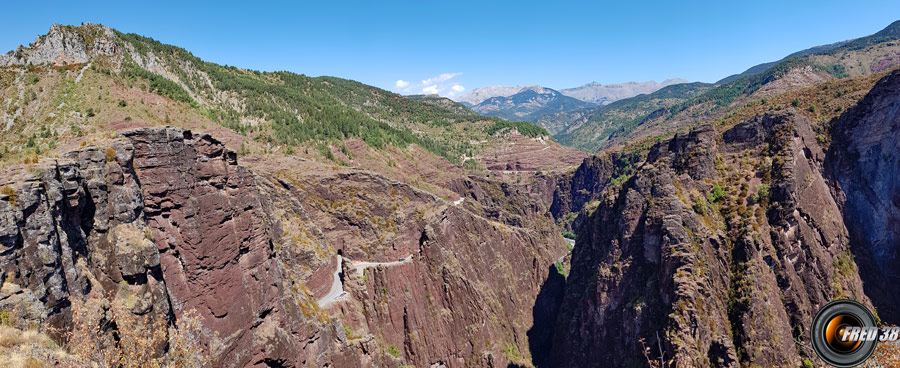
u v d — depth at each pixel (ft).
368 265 285.64
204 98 483.92
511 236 433.89
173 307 149.07
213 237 161.89
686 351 235.81
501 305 357.61
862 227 305.12
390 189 343.05
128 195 137.08
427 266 306.35
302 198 292.81
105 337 112.47
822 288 262.26
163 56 494.18
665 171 306.14
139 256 132.46
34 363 88.22
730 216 279.49
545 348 371.56
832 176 315.78
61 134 258.16
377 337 257.34
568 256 555.28
